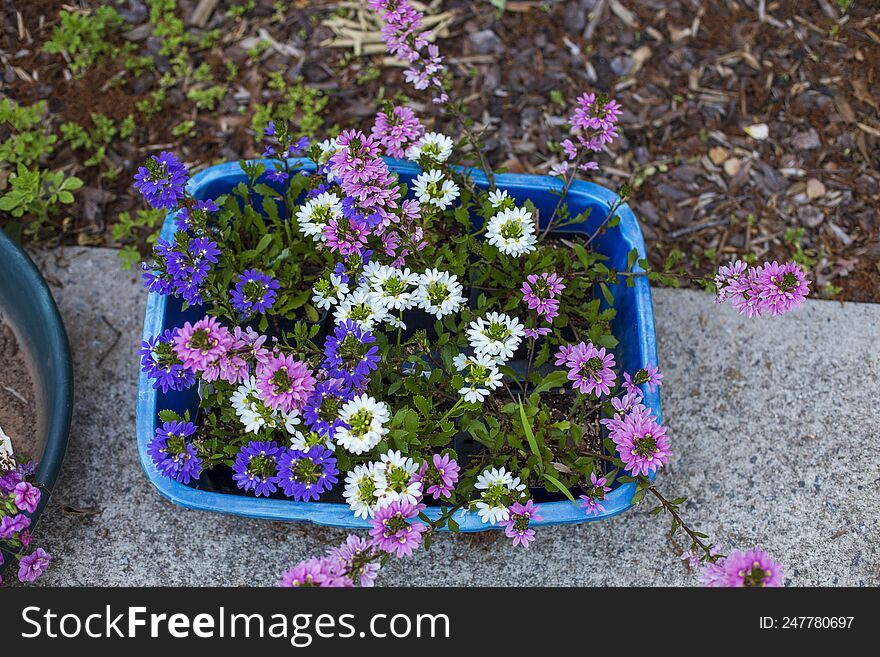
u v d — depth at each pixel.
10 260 2.19
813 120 2.80
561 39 2.89
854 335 2.53
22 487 1.76
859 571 2.25
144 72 2.79
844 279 2.60
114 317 2.50
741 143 2.77
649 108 2.80
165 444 1.81
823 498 2.33
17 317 2.36
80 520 2.26
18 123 2.61
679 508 2.31
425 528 1.79
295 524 2.26
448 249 2.02
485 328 1.86
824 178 2.73
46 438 2.04
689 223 2.67
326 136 2.73
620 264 2.18
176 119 2.74
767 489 2.34
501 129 2.77
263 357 1.70
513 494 1.74
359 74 2.82
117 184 2.65
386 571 2.21
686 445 2.38
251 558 2.23
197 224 1.87
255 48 2.83
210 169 2.12
